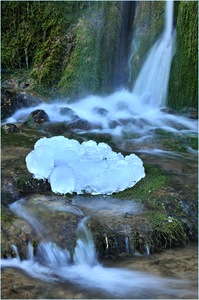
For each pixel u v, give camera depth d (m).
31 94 6.98
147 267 2.91
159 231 3.15
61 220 3.04
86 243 2.95
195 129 5.76
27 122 5.55
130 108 6.79
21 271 2.78
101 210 3.28
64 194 3.49
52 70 7.35
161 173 4.07
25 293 2.56
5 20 7.91
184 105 6.77
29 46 7.77
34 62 7.66
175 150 4.94
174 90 6.88
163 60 7.10
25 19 7.91
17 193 3.43
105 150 3.81
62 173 3.50
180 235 3.23
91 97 7.20
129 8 7.93
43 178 3.58
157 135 5.38
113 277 2.79
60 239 2.93
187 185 3.84
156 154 4.79
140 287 2.69
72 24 7.70
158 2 7.42
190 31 6.67
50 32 7.74
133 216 3.23
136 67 7.58
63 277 2.76
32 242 2.90
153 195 3.55
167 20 7.23
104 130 5.44
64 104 6.89
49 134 5.17
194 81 6.64
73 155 3.68
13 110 6.04
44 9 7.84
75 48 7.49
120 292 2.64
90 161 3.62
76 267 2.88
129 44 7.82
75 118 5.66
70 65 7.36
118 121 5.85
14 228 2.96
